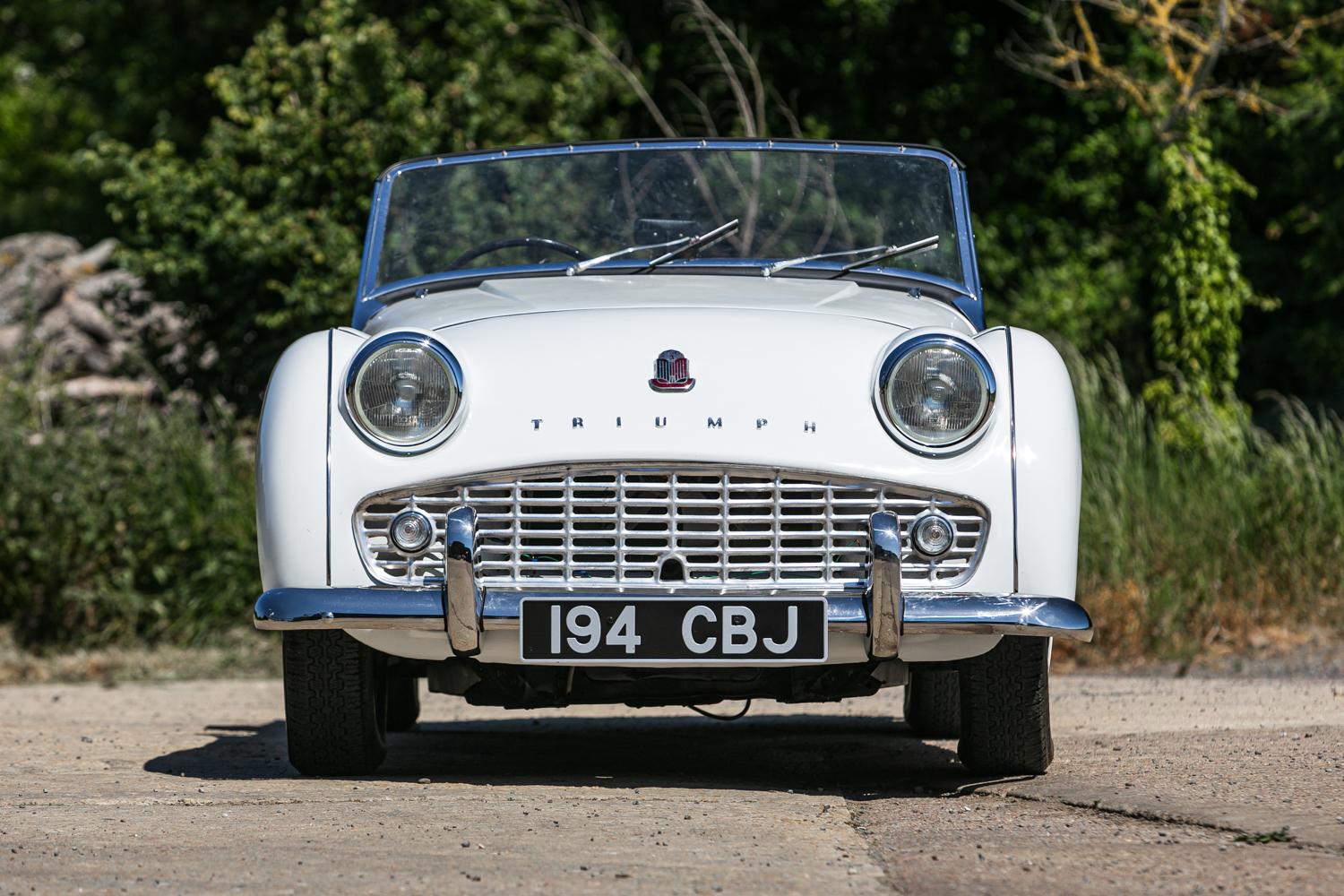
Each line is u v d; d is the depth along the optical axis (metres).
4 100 73.12
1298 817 7.19
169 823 7.50
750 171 11.02
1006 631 8.14
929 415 8.37
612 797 8.41
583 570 8.36
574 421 8.34
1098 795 8.04
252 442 25.28
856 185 10.95
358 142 26.16
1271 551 20.17
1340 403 31.75
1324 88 30.86
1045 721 8.95
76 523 21.91
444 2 35.75
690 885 6.06
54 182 72.06
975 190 35.75
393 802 8.13
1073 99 35.22
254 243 25.67
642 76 36.03
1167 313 27.69
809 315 8.88
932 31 35.47
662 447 8.25
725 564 8.28
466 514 8.23
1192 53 32.31
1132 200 35.94
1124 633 19.06
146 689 17.77
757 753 11.24
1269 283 32.91
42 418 24.55
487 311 9.20
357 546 8.41
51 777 9.61
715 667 8.43
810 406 8.38
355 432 8.49
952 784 9.06
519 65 35.75
